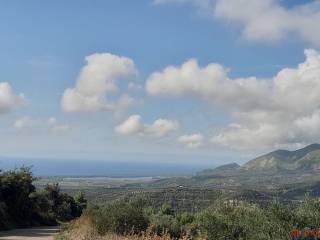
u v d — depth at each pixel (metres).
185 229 21.98
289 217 13.54
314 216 13.40
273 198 15.24
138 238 18.81
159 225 22.42
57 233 27.86
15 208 40.19
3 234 28.02
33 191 44.56
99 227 21.47
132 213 21.91
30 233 29.33
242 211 16.86
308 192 14.18
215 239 16.89
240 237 15.84
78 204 62.00
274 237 13.45
